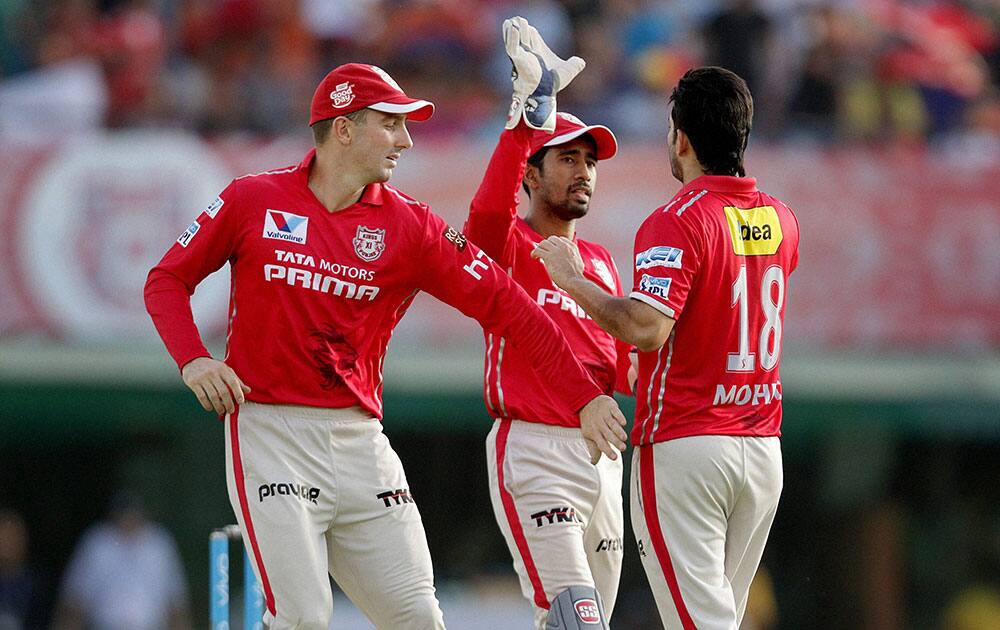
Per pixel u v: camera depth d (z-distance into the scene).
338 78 17.19
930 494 50.97
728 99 17.44
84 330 39.91
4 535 44.00
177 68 43.91
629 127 44.78
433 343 40.91
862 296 41.72
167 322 16.84
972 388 41.78
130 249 40.12
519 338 17.56
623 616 45.16
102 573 42.38
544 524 19.30
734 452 17.09
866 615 50.28
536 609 19.67
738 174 17.69
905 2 46.62
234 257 17.25
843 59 45.16
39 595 47.66
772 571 50.81
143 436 47.94
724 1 45.31
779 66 44.69
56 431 47.59
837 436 50.47
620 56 45.56
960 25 47.16
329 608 17.02
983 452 51.12
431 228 17.55
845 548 50.72
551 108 18.44
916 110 45.53
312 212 17.16
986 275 42.00
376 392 17.89
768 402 17.53
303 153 41.22
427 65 45.31
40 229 39.81
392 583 17.34
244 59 44.19
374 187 17.50
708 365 17.08
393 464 17.72
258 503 16.95
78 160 40.06
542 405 19.52
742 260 17.20
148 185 40.25
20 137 40.03
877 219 41.81
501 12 46.12
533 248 19.44
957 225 41.97
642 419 17.55
